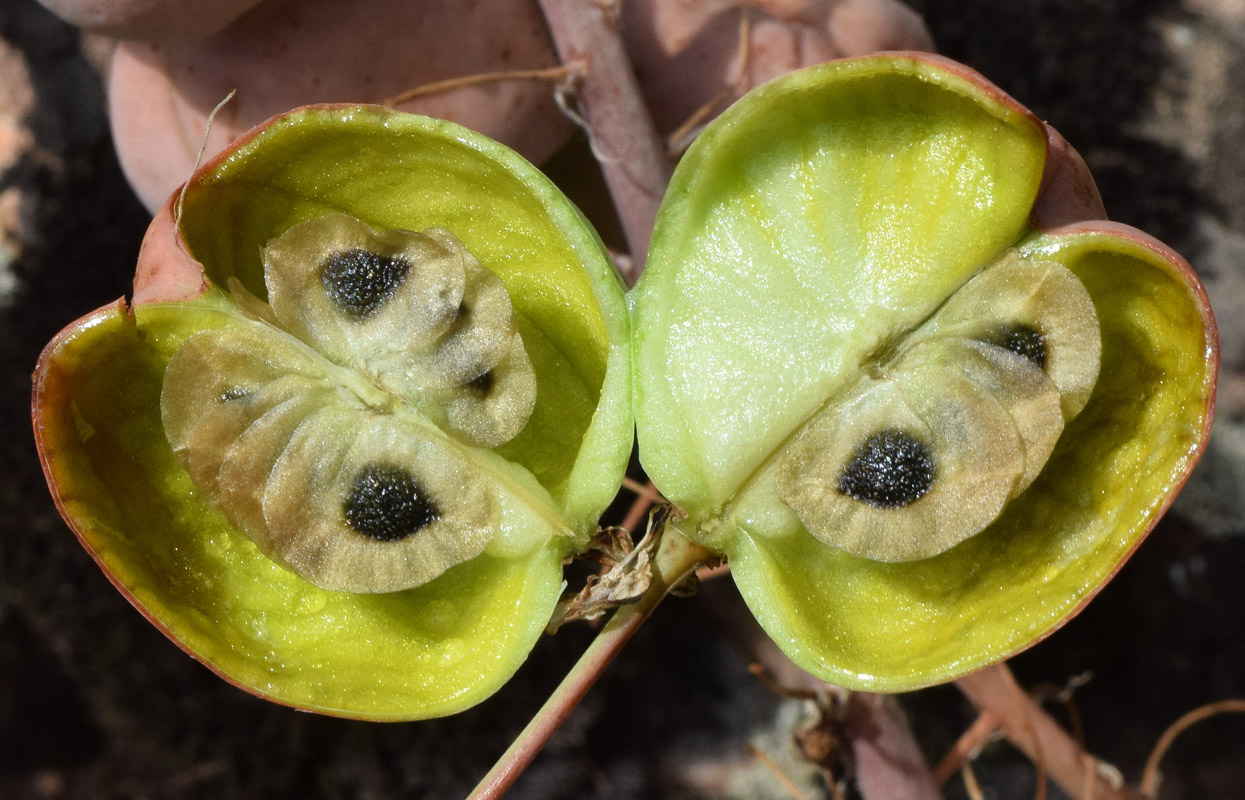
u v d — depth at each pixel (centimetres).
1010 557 11
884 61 10
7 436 16
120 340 11
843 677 11
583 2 12
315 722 16
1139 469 11
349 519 11
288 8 12
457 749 16
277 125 11
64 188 16
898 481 11
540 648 16
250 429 11
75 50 17
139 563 11
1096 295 11
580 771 17
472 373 11
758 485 11
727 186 11
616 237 14
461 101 13
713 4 13
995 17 17
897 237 11
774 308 11
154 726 16
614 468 11
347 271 11
